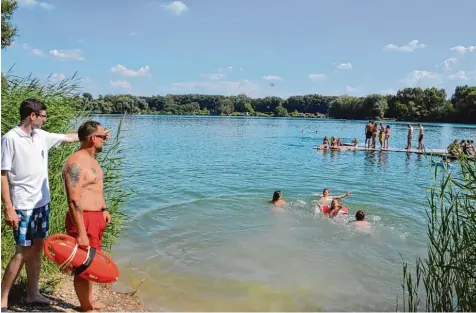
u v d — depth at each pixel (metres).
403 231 9.57
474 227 4.81
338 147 30.75
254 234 9.09
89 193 4.32
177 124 72.62
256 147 31.84
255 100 159.12
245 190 14.40
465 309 4.63
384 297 6.09
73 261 4.09
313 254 7.88
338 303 5.85
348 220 10.41
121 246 7.97
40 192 4.18
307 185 15.73
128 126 62.69
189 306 5.53
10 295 4.52
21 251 4.05
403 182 16.62
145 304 5.44
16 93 6.23
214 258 7.49
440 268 5.18
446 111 92.81
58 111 6.48
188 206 11.66
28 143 4.07
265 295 6.01
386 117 106.62
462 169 5.21
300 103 152.38
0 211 5.06
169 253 7.68
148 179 16.03
